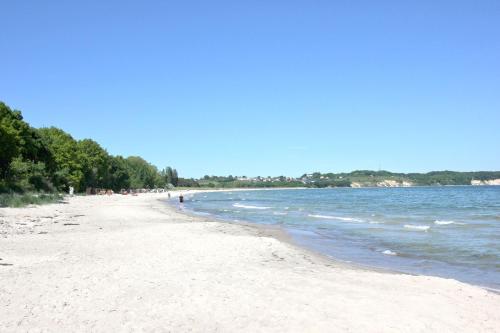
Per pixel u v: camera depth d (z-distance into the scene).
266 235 25.75
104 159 108.06
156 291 10.68
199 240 20.77
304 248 20.45
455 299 10.48
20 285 11.12
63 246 18.14
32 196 51.12
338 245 21.78
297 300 10.05
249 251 17.73
